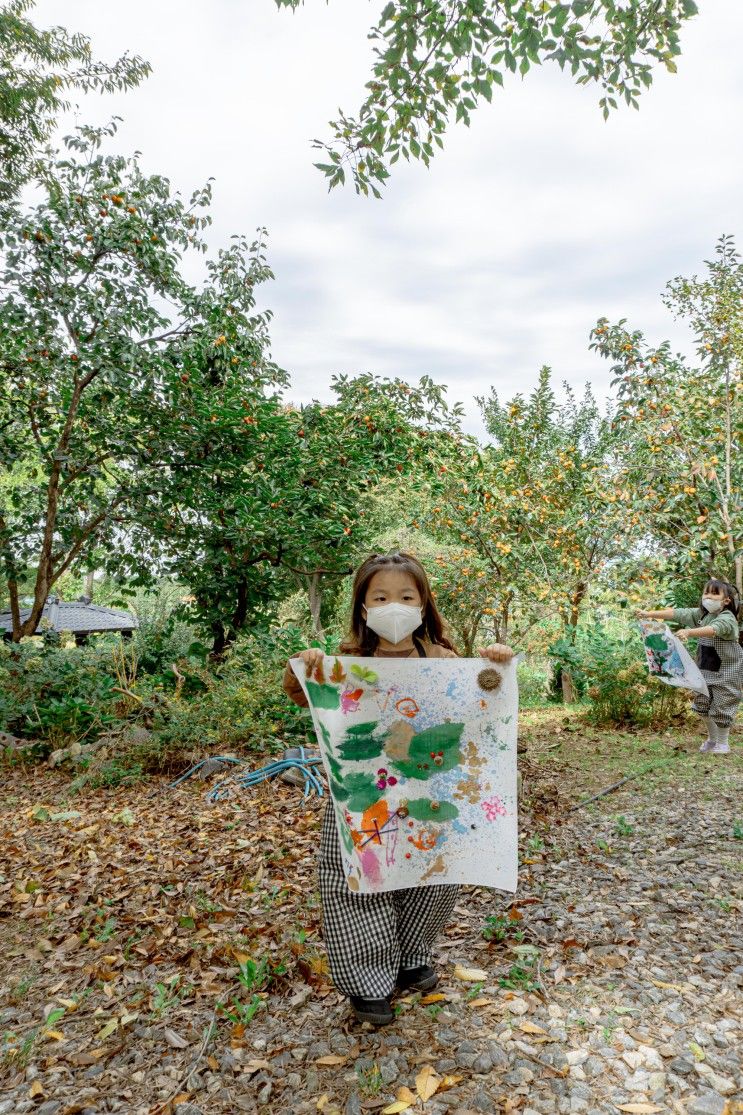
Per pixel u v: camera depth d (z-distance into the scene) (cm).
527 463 1288
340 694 256
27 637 1248
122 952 355
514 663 266
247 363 1272
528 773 657
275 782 641
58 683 1005
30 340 1108
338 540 1259
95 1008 304
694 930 330
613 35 555
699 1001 271
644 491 1026
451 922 354
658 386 1033
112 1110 235
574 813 531
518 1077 232
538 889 388
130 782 709
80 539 1259
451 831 264
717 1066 232
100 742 814
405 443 1251
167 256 1182
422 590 274
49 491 1238
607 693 906
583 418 1444
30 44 1175
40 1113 236
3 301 1086
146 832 553
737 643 706
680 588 1058
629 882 392
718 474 998
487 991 284
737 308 1041
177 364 1204
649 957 306
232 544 1241
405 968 280
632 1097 220
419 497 1228
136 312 1160
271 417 1180
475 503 1111
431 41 555
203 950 344
